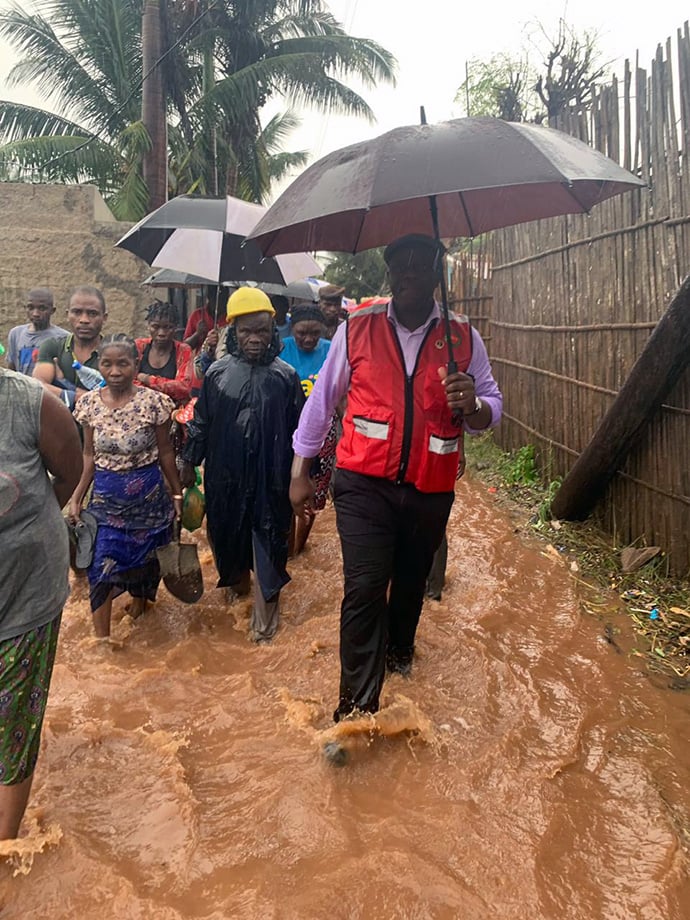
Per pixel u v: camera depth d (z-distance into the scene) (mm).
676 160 4695
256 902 2256
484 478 7938
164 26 13039
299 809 2668
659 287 4977
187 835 2553
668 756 3066
